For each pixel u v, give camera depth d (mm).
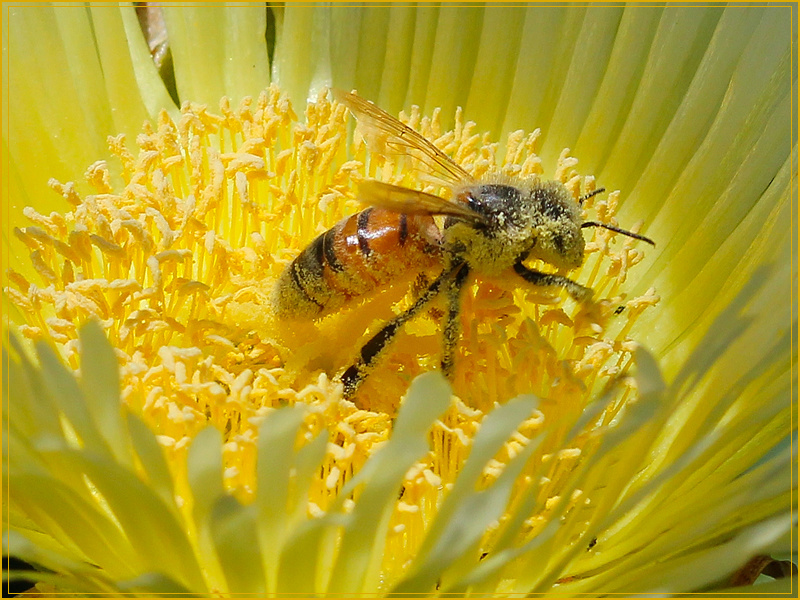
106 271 49
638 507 45
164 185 50
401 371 49
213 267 50
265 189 55
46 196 56
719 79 56
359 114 51
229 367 48
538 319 51
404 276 47
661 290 55
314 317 47
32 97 57
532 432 45
